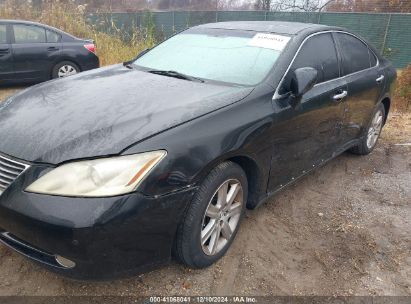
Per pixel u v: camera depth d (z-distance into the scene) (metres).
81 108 2.54
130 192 2.05
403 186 4.24
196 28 3.97
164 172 2.15
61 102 2.68
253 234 3.15
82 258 2.04
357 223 3.45
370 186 4.20
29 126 2.38
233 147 2.49
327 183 4.20
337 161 4.83
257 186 2.96
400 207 3.79
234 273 2.71
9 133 2.36
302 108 3.11
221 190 2.58
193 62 3.38
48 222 1.99
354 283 2.71
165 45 3.88
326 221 3.45
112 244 2.05
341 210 3.65
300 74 2.90
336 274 2.79
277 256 2.92
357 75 4.08
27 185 2.08
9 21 8.06
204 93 2.79
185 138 2.29
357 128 4.35
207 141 2.36
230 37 3.58
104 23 13.42
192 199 2.35
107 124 2.30
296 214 3.52
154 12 17.39
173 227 2.28
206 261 2.63
